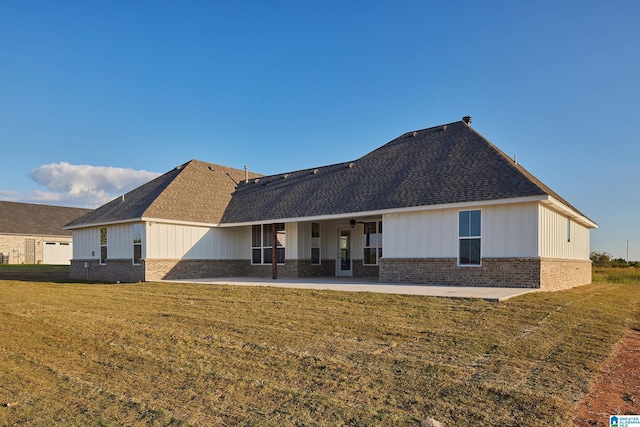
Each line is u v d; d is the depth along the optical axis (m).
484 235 14.29
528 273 13.42
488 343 7.16
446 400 4.89
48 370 6.10
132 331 8.42
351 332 7.99
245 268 22.86
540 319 8.93
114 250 21.16
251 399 4.98
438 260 15.13
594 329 8.59
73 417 4.52
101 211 23.20
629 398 5.05
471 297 10.78
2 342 7.67
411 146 19.64
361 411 4.62
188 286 15.55
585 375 5.81
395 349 6.88
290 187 22.50
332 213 17.69
